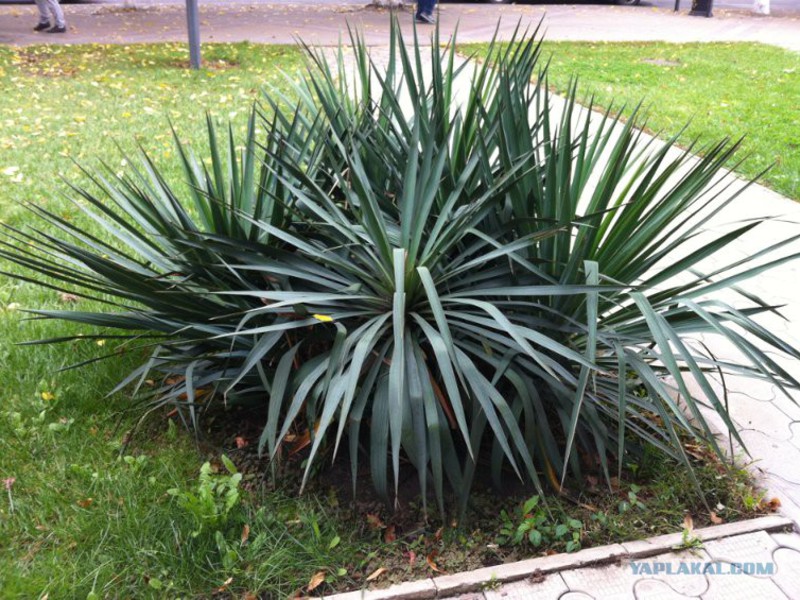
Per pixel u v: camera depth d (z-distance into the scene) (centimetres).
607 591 225
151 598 218
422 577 230
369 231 250
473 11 1717
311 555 233
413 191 250
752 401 321
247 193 299
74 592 218
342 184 260
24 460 272
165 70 946
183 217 284
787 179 602
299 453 274
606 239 265
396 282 221
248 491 259
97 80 882
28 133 651
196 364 279
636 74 1028
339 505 256
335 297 245
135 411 299
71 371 321
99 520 243
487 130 294
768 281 443
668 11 1892
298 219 299
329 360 231
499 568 230
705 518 254
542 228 266
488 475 271
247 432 290
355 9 1669
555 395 261
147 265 310
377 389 239
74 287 394
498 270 270
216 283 277
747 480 269
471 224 252
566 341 263
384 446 231
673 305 265
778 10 1984
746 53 1262
